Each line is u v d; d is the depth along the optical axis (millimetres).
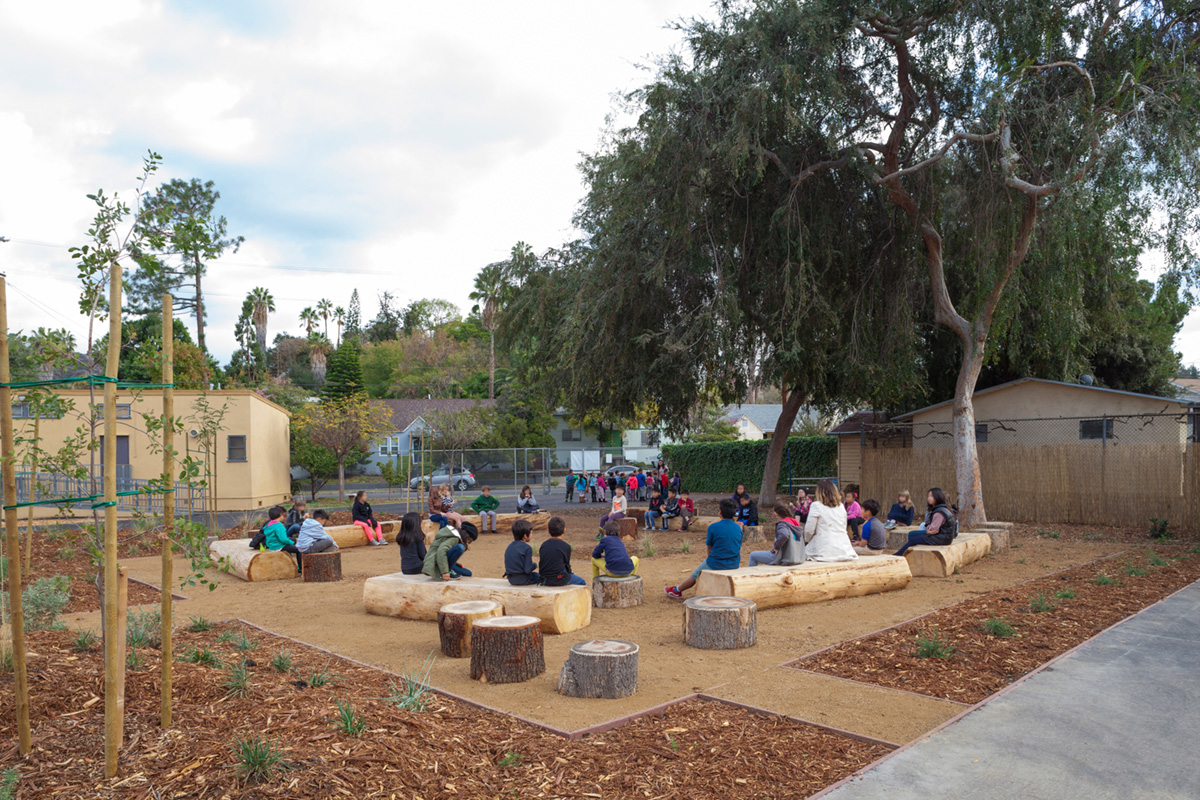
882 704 5254
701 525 18453
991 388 21531
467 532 14547
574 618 7809
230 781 3562
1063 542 15125
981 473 20156
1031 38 13977
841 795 3812
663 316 20562
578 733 4590
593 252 19266
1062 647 6676
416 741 4223
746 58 15414
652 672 6121
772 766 4203
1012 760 4238
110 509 3805
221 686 4887
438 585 8281
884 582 9656
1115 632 7141
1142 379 26984
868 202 18781
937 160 15141
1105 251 17391
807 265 16719
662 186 16750
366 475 48125
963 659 6320
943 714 5047
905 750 4375
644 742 4516
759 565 9344
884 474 22141
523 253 22875
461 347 75812
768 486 24828
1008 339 20453
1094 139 13477
